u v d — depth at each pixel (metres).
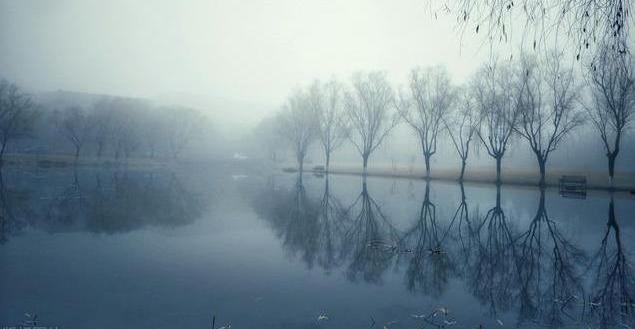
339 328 5.33
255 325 5.35
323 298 6.51
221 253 9.39
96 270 7.75
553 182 35.22
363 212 17.03
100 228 12.05
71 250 9.30
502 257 9.68
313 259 9.08
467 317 5.88
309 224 13.65
